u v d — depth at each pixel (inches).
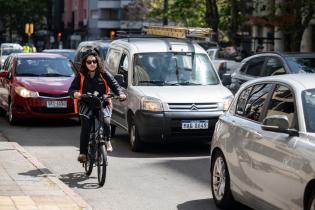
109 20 7396.7
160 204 708.0
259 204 590.9
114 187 794.8
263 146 581.0
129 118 1107.9
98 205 701.9
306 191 507.8
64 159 999.0
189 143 1179.9
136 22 5974.4
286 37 2434.8
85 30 7815.0
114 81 812.0
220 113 1057.5
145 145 1083.3
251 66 1363.2
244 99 669.9
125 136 1282.0
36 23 7391.7
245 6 3056.1
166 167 941.8
